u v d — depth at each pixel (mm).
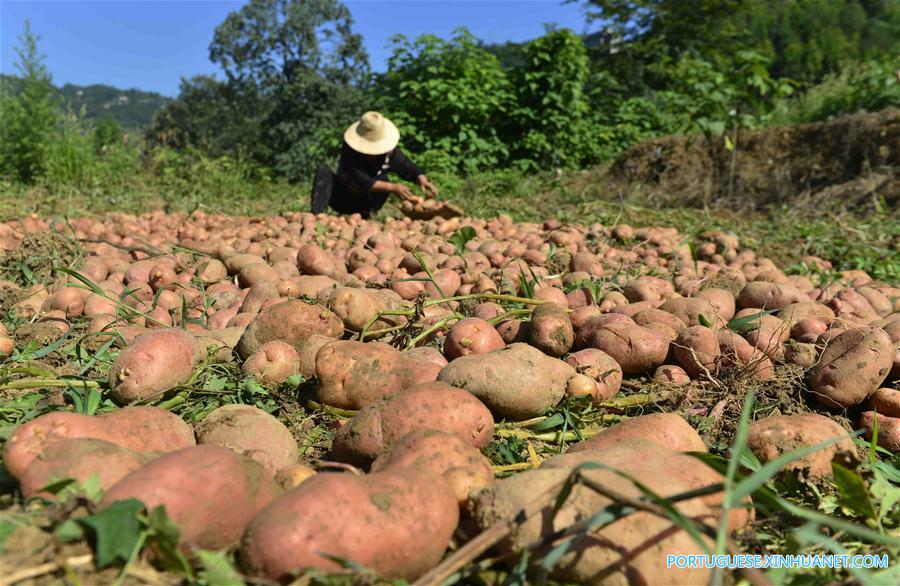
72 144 13562
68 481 1773
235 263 5504
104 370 3387
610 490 1683
